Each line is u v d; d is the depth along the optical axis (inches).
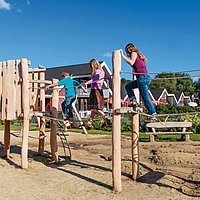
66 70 994.1
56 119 229.0
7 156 261.6
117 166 171.0
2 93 236.2
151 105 175.6
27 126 222.2
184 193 168.7
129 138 409.4
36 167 225.3
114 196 161.8
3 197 155.9
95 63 201.5
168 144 342.6
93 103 202.1
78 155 281.9
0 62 237.6
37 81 242.7
